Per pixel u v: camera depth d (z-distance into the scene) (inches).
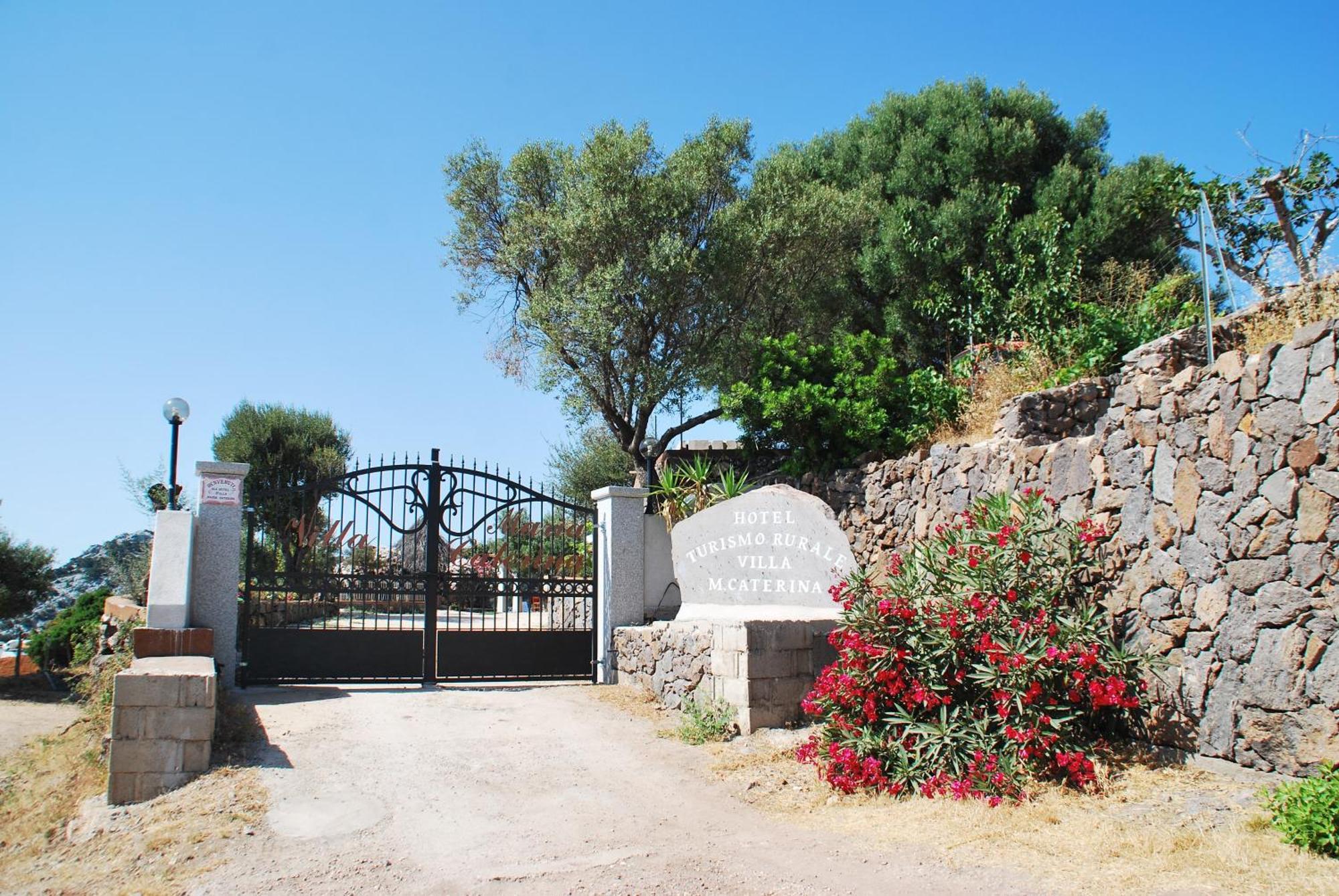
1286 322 358.3
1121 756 264.5
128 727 282.0
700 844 237.8
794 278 771.4
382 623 719.7
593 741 347.6
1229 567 251.4
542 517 479.2
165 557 390.0
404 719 369.7
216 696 359.9
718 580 428.8
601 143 711.1
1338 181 538.0
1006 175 890.1
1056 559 296.2
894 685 282.0
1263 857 194.7
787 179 759.7
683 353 712.4
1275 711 234.1
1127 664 270.1
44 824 283.1
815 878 209.8
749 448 617.9
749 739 339.9
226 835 240.4
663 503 567.8
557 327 707.4
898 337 863.1
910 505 497.0
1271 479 241.9
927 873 208.5
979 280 724.7
